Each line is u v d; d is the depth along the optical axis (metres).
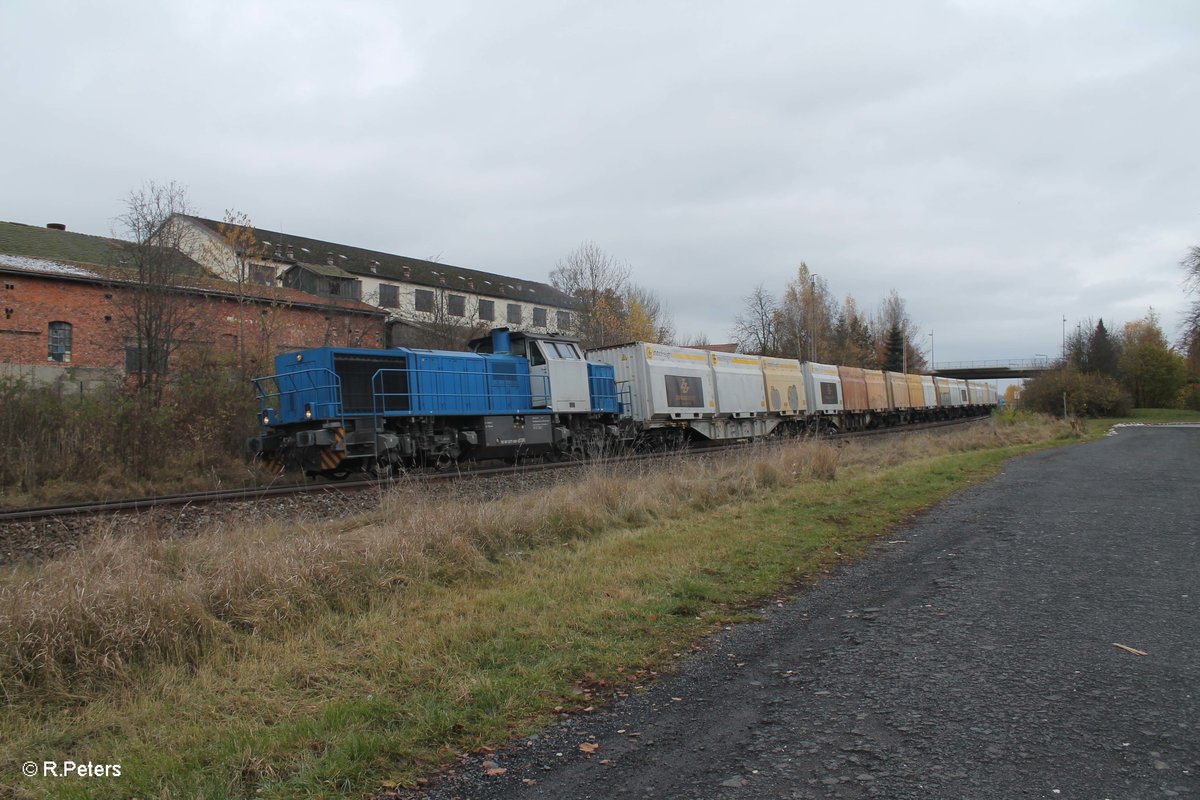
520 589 6.96
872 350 83.12
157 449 16.91
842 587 7.11
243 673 4.91
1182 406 68.50
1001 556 8.02
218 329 29.45
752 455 16.30
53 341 28.66
